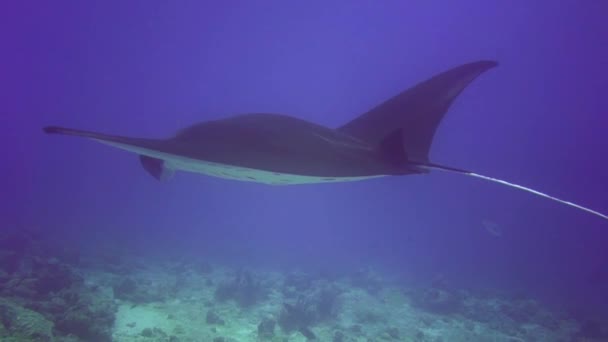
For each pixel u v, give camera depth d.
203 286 11.90
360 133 4.83
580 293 21.25
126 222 31.11
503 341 10.16
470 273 24.86
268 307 10.25
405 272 22.36
